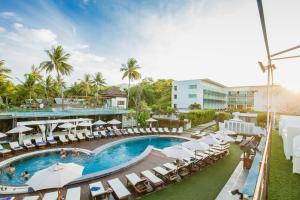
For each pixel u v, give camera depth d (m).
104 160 16.69
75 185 10.41
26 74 40.72
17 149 16.36
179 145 11.76
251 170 9.31
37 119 22.97
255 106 41.28
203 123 34.81
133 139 23.30
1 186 10.16
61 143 19.89
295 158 6.01
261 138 19.50
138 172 12.49
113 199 8.89
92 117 28.20
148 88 66.69
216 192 9.52
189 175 11.70
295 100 29.78
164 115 35.00
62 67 35.16
